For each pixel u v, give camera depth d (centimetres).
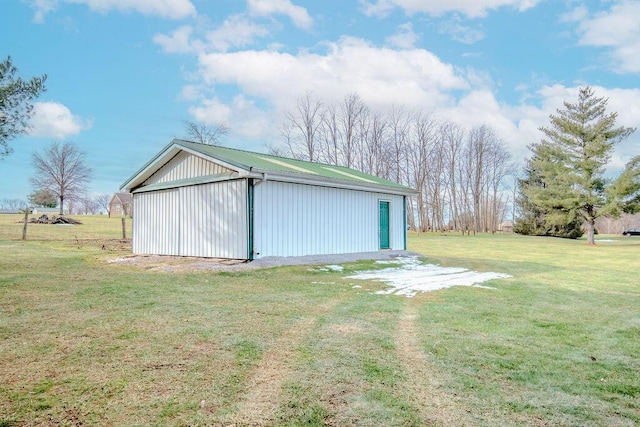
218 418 251
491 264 1241
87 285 682
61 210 4781
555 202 2825
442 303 614
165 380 304
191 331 429
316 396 284
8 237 1827
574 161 2788
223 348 378
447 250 1955
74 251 1355
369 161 4006
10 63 891
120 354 356
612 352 395
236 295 637
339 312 537
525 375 331
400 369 338
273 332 435
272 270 923
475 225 4075
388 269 1052
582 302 652
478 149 4306
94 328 432
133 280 750
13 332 413
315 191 1198
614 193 2636
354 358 361
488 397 289
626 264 1377
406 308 573
